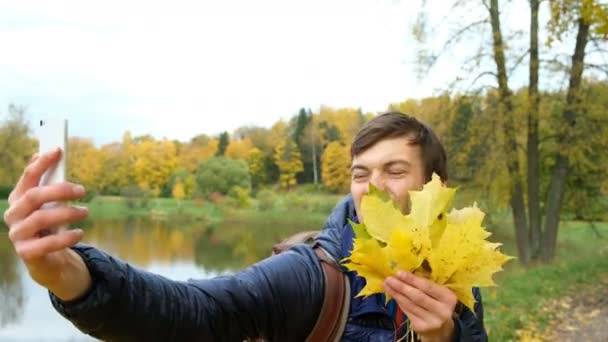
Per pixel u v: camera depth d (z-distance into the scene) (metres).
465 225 1.18
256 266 1.61
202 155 67.00
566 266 14.14
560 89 15.09
